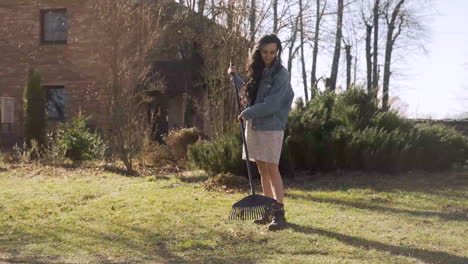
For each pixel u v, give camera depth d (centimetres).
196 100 1738
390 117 1029
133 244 498
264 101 519
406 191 811
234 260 445
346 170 967
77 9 1836
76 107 1816
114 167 1112
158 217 606
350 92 1064
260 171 564
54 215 630
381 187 843
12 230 555
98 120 1561
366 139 948
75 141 1238
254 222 573
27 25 1906
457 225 584
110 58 1044
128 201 706
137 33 1127
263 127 530
